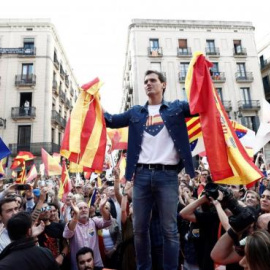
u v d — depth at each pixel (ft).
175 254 8.29
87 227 15.40
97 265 14.79
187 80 9.32
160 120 9.11
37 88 91.91
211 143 8.20
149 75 9.66
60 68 108.17
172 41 104.22
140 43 102.78
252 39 108.06
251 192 15.17
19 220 8.75
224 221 8.28
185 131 9.05
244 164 8.20
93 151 9.84
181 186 21.31
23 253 8.27
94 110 10.29
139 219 8.63
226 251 6.54
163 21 104.88
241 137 23.06
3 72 91.71
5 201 12.05
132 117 9.51
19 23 95.91
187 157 8.74
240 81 103.19
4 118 88.58
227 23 107.65
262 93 103.86
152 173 8.59
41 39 95.76
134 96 99.19
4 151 18.70
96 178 40.88
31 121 89.30
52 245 14.48
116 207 19.71
